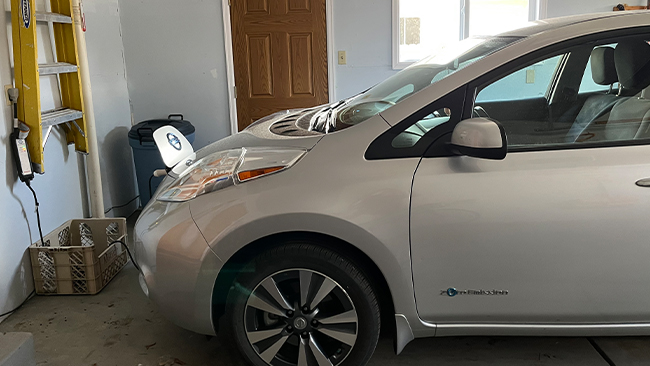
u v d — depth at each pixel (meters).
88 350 2.30
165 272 1.89
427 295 1.83
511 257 1.77
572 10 4.80
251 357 1.93
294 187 1.80
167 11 4.75
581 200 1.73
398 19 4.77
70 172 3.41
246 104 4.98
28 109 2.72
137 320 2.58
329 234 1.77
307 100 4.96
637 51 1.84
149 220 2.03
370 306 1.85
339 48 4.86
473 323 1.88
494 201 1.74
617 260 1.76
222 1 4.72
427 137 1.81
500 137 1.64
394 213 1.76
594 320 1.85
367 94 2.35
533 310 1.83
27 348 1.82
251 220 1.78
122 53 4.75
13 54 2.73
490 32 2.32
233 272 1.90
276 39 4.84
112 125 4.35
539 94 1.84
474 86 1.83
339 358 1.91
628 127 1.82
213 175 1.95
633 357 2.14
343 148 1.84
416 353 2.21
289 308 1.87
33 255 2.85
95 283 2.87
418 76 2.21
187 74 4.86
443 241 1.77
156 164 4.15
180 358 2.23
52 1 3.22
